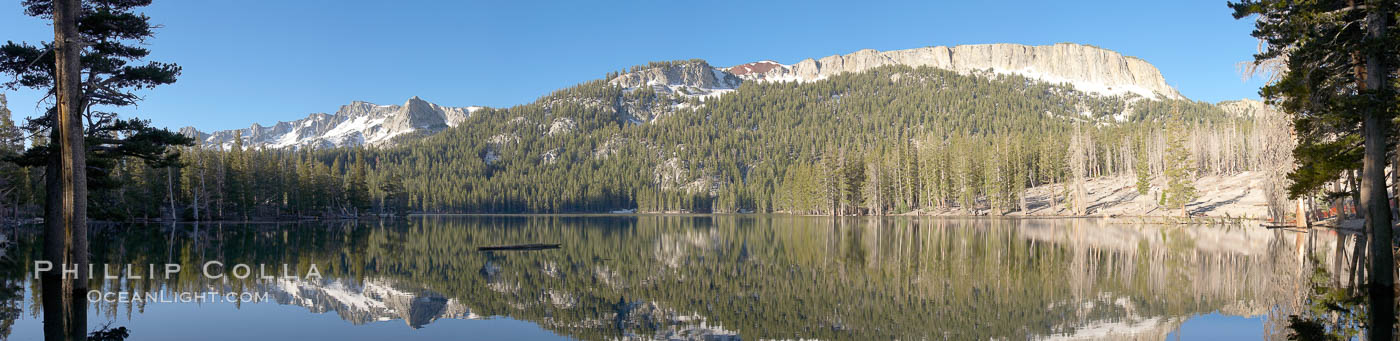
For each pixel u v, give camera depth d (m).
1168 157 70.31
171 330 16.19
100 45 20.98
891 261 33.75
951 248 40.97
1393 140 20.20
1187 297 20.81
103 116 24.27
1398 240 27.39
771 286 25.64
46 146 22.92
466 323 18.58
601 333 17.31
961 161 111.12
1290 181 45.03
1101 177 123.69
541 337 16.80
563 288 25.70
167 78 22.67
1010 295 22.22
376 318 19.00
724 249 44.06
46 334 15.09
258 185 92.38
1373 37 16.36
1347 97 17.44
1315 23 17.42
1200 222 66.19
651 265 33.91
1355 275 23.70
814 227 76.12
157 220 79.00
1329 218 52.47
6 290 20.59
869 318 18.86
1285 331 15.10
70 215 19.62
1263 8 18.62
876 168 122.00
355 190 107.56
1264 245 37.50
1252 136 102.19
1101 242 43.66
